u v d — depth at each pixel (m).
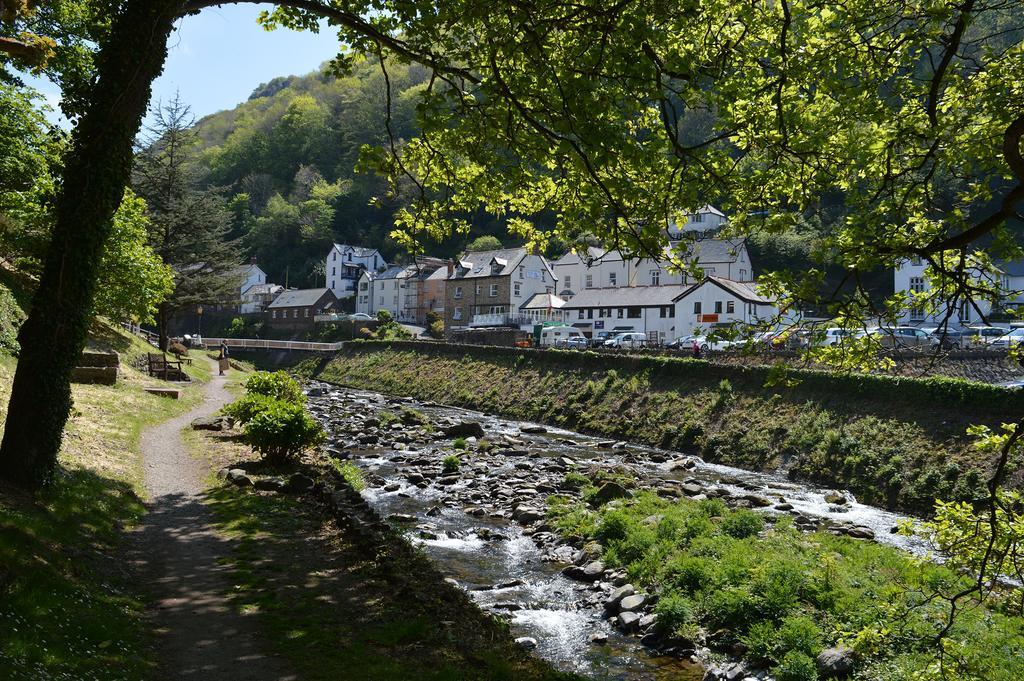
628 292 70.44
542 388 45.50
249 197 155.88
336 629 8.73
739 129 10.23
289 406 19.78
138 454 18.98
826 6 9.51
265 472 18.09
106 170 12.04
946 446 25.19
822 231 80.94
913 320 52.75
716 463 30.84
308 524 13.80
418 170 13.70
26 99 28.50
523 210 13.46
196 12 13.03
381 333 83.56
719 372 36.00
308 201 144.25
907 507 23.67
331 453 27.61
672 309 65.12
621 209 9.95
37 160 28.95
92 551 10.34
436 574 11.55
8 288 26.47
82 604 8.01
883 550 15.50
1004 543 8.66
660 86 9.63
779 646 11.26
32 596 7.41
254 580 10.25
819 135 9.61
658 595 13.53
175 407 29.03
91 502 12.42
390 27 12.34
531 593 13.98
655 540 15.94
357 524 13.56
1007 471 22.69
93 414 21.95
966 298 8.92
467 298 89.44
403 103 156.25
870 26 9.27
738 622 12.24
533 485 23.23
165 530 12.67
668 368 38.69
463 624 9.66
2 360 21.16
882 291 67.62
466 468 26.20
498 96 10.57
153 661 7.34
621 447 33.09
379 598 10.03
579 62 10.42
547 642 11.89
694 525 16.45
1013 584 13.49
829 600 12.47
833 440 27.81
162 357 39.59
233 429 25.08
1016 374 33.50
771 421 31.19
